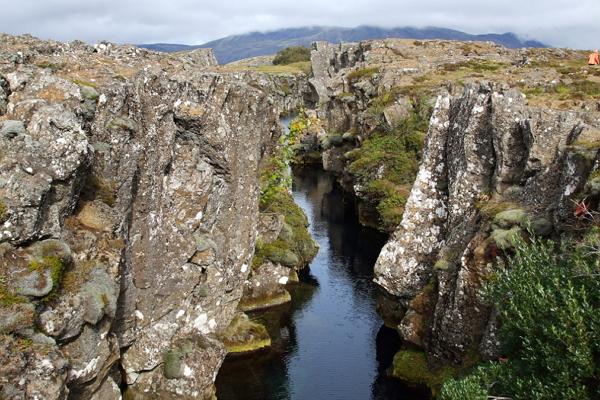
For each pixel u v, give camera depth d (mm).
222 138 25000
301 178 76625
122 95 19609
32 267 14117
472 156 27750
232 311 29922
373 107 69562
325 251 47906
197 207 24922
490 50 107438
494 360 21109
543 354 15266
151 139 21547
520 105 26438
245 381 28438
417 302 28172
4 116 15891
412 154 55000
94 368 16828
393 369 27703
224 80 25047
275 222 38062
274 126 31672
